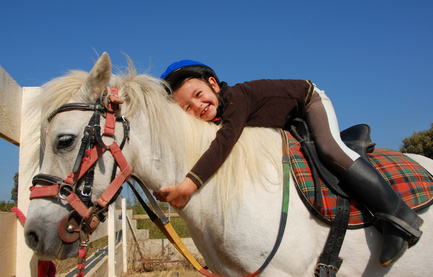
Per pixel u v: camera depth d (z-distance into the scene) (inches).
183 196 55.7
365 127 68.4
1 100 55.5
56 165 53.0
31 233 50.2
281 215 54.2
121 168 54.7
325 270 54.1
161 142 59.4
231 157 59.0
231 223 54.6
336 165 57.2
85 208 51.8
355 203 57.7
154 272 218.5
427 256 58.1
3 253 56.9
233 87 66.4
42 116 55.4
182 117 62.3
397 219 53.2
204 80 67.2
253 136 61.6
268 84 66.1
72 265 133.3
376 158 65.7
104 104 56.0
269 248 53.0
